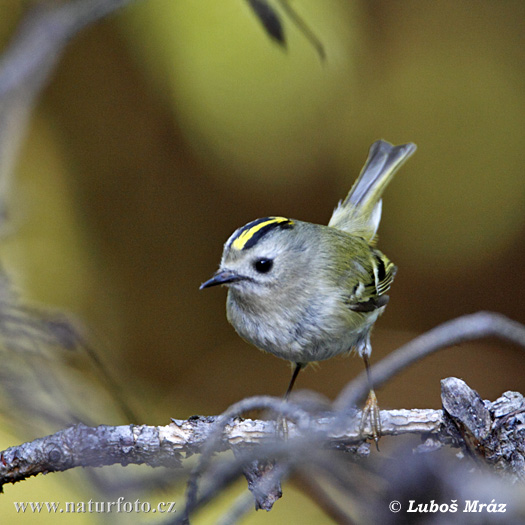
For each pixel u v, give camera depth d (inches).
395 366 186.2
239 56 362.3
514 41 508.1
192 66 364.2
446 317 521.3
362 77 480.1
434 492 180.4
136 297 512.1
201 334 516.7
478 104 502.6
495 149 506.3
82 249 484.1
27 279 401.7
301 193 507.8
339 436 221.9
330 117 474.0
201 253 527.2
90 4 322.7
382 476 186.5
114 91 506.9
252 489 213.0
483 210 512.4
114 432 217.9
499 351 505.7
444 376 487.5
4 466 213.3
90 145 510.3
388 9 503.2
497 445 203.6
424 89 502.6
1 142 315.9
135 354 499.5
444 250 521.7
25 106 320.2
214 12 353.4
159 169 522.0
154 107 512.4
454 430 214.1
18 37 326.0
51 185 482.3
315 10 323.6
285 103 382.6
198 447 219.6
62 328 251.3
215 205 526.3
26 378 257.0
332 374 502.9
